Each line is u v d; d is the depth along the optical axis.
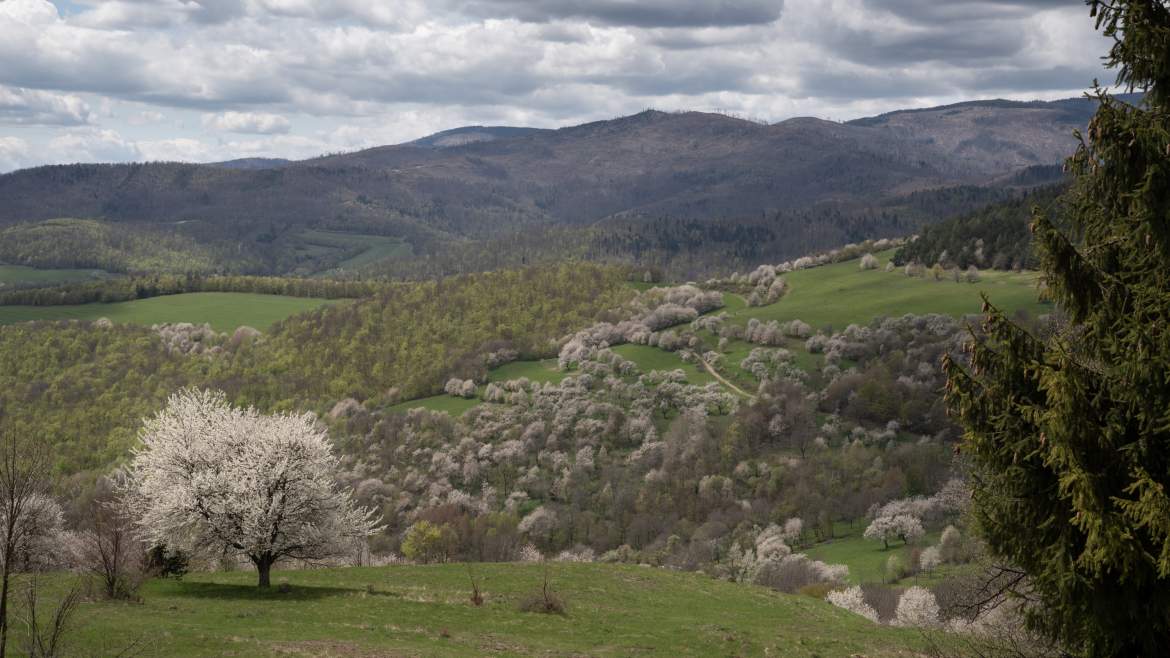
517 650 30.58
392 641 29.67
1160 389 16.42
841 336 195.62
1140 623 16.62
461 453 168.50
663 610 41.62
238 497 38.78
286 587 40.06
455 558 112.69
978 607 21.02
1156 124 16.70
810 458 147.38
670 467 155.12
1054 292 18.03
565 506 151.62
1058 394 16.56
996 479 18.92
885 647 35.41
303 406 199.00
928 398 157.88
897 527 112.06
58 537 45.28
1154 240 16.75
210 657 24.45
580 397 190.25
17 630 22.39
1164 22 16.97
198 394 42.94
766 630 37.94
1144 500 15.41
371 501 147.50
